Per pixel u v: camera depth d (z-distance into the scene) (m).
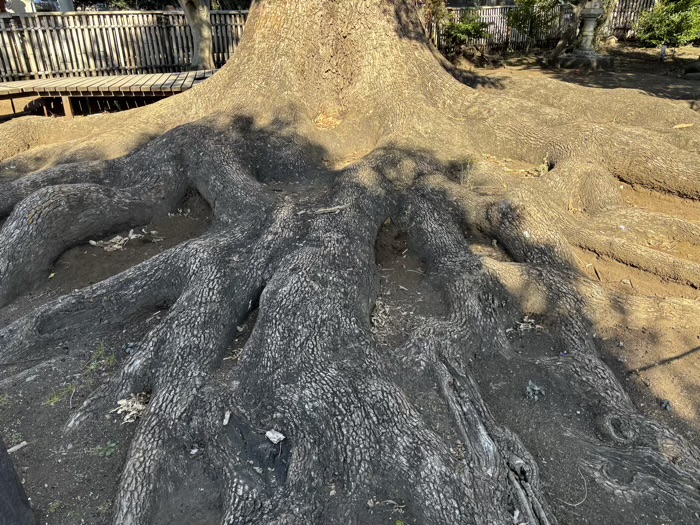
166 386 3.75
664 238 5.86
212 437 3.46
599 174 6.43
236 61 7.53
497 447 3.41
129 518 3.06
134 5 25.80
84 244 5.69
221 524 3.05
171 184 6.15
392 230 5.68
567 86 8.82
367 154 6.61
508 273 4.74
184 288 4.61
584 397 3.98
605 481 3.42
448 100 7.65
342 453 3.29
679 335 4.64
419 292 4.94
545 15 17.86
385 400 3.50
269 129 6.82
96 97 11.32
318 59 7.46
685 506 3.25
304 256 4.59
